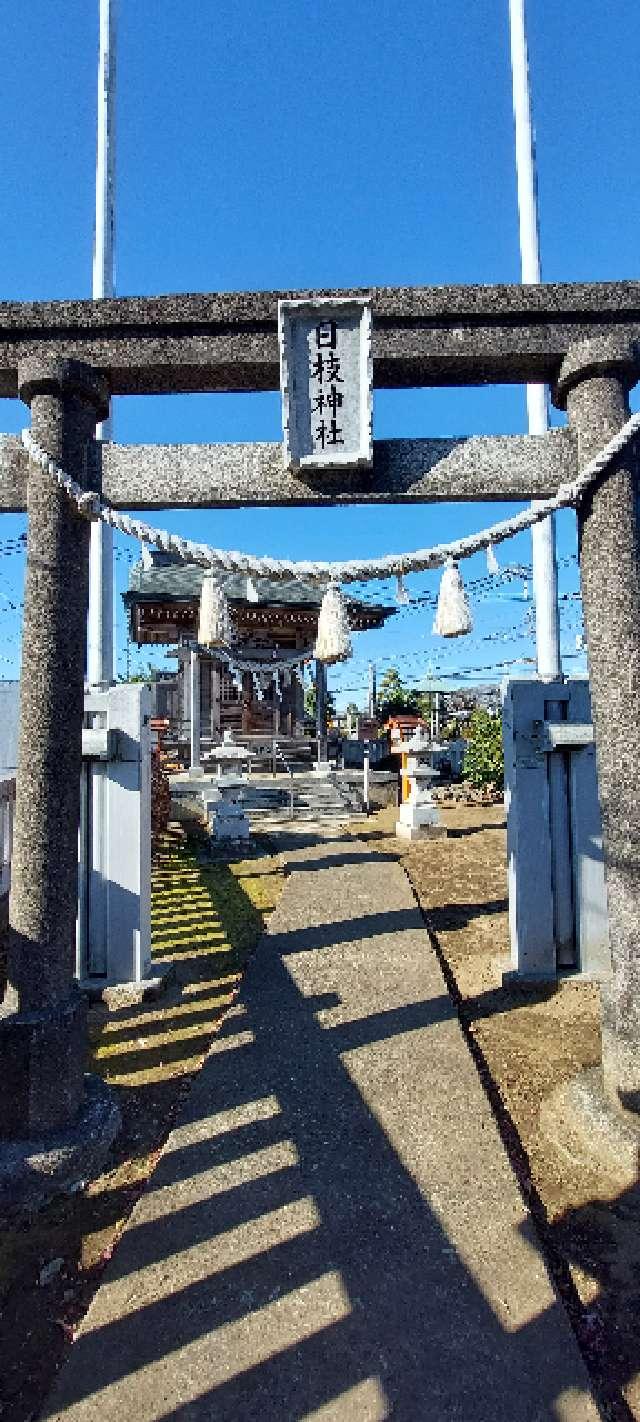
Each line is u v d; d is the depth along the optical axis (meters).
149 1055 3.72
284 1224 2.36
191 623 16.42
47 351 3.22
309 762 18.05
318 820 12.59
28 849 2.96
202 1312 2.00
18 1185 2.60
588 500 3.19
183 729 18.56
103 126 8.41
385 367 3.32
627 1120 2.88
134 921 4.55
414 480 3.26
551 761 4.70
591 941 4.61
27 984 2.91
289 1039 3.78
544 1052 3.68
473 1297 2.04
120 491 3.23
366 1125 2.95
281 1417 1.68
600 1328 2.00
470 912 6.45
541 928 4.61
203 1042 3.87
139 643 17.48
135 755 4.61
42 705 2.99
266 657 18.09
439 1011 4.13
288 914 6.24
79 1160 2.70
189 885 7.51
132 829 4.60
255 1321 1.96
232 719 18.34
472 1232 2.31
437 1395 1.73
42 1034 2.81
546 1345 1.87
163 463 3.25
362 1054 3.59
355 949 5.27
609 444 3.00
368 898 6.79
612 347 3.09
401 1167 2.66
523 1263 2.17
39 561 3.05
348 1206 2.44
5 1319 2.07
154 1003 4.41
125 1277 2.14
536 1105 3.18
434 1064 3.48
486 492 3.26
